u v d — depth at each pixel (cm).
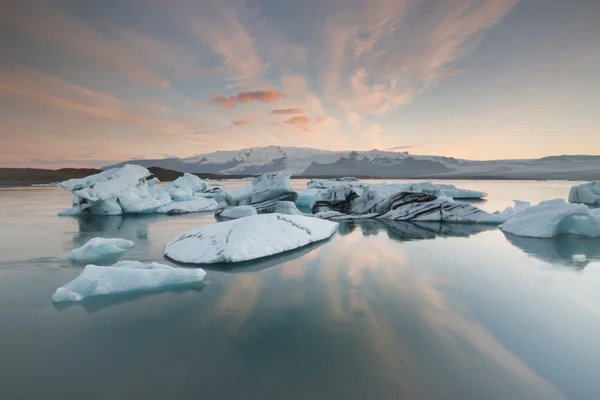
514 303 506
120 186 1736
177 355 364
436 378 321
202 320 452
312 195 2270
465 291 561
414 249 895
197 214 1814
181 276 599
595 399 290
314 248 912
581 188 2167
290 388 309
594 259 774
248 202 1814
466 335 407
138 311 482
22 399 293
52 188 4753
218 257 739
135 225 1373
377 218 1574
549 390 302
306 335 408
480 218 1411
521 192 3762
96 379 322
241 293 556
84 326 434
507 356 359
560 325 431
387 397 295
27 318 458
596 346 378
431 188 2497
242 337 404
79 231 1207
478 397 294
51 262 752
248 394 301
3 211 1877
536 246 922
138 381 319
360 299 528
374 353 367
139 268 638
